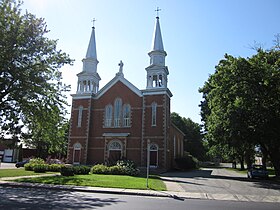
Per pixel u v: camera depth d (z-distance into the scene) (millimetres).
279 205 13836
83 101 45125
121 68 45000
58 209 10789
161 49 44031
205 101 55031
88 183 20547
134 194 16938
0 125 22203
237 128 29219
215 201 14914
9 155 69938
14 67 21016
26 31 21750
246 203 14398
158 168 38625
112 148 42156
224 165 103875
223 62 31375
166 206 12422
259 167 33562
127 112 43000
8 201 12562
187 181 26359
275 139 29594
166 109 41281
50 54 23781
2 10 21094
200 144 87750
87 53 48062
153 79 43406
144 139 40406
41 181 21625
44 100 23484
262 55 30234
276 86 27750
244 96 28281
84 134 43719
